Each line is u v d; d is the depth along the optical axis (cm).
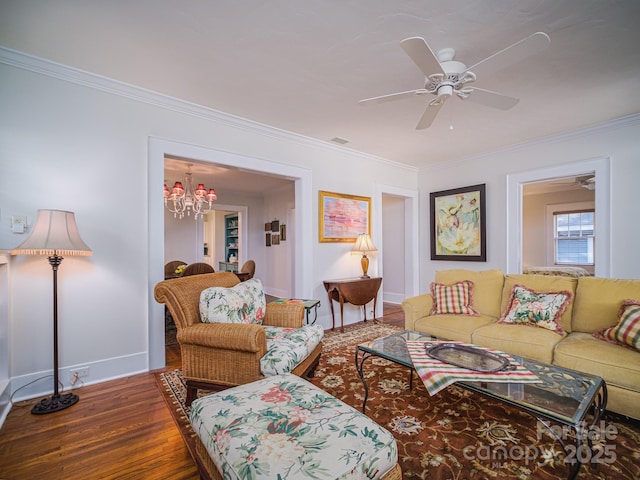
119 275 247
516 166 401
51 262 202
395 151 425
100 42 194
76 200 231
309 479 86
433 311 293
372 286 414
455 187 468
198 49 201
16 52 205
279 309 247
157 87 252
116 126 247
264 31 183
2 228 206
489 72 173
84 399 208
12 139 209
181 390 221
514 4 161
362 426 109
